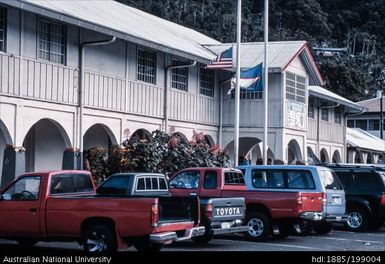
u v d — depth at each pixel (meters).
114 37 21.42
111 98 22.73
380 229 21.97
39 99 19.52
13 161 18.50
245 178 18.02
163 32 28.19
